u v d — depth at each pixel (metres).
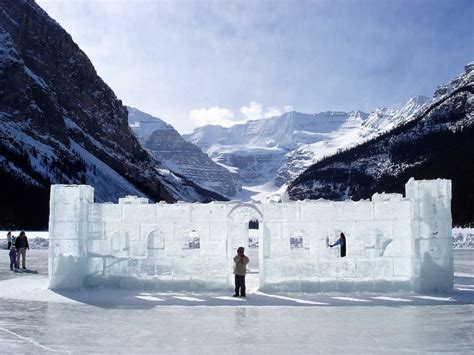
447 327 13.68
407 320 14.68
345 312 16.08
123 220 21.36
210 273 20.77
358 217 20.62
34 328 13.59
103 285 21.22
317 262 20.38
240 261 19.08
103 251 21.34
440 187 20.11
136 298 18.83
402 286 20.17
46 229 92.62
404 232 20.42
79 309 16.56
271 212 20.75
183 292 20.20
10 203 94.12
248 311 16.36
